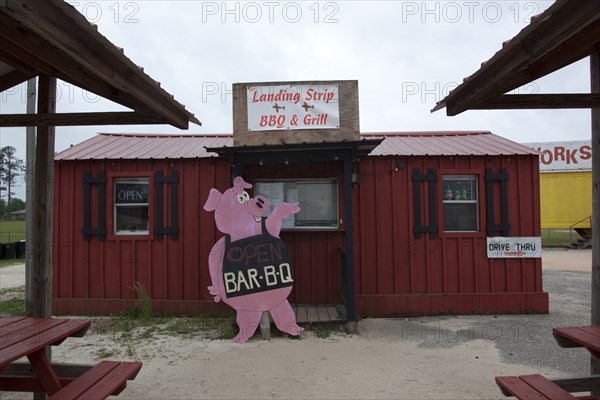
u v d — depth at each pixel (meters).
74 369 3.42
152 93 3.20
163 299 6.88
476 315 6.75
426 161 6.90
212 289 5.48
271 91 5.86
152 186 6.98
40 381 3.14
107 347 5.19
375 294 6.78
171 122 3.63
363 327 6.07
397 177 6.89
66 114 3.40
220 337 5.58
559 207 19.08
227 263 5.51
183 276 6.90
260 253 5.54
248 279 5.49
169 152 7.31
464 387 3.93
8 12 1.85
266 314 5.52
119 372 3.15
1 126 3.44
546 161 19.88
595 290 3.54
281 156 5.73
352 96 5.86
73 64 3.07
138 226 7.10
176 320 6.48
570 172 18.95
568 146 19.64
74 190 7.04
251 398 3.71
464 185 7.00
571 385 3.27
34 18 1.98
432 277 6.83
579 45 2.75
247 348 5.12
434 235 6.85
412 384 4.00
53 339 3.01
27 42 2.70
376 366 4.49
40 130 3.58
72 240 7.00
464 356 4.82
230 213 5.58
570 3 2.06
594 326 3.52
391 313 6.73
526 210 6.88
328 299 6.70
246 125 5.84
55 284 6.97
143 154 7.16
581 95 3.17
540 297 6.79
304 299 6.72
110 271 6.95
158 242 6.96
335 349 5.07
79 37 2.32
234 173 5.72
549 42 2.27
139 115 3.52
